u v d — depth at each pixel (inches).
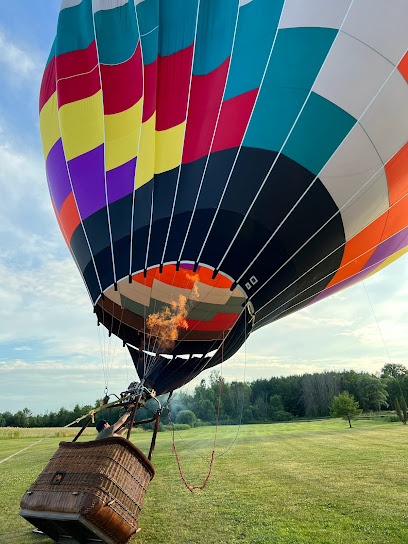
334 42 245.4
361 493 253.1
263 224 244.8
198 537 180.5
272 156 245.1
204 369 307.9
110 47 291.6
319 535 177.3
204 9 269.4
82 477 150.2
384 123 250.7
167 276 356.5
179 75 267.1
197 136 259.6
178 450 543.2
